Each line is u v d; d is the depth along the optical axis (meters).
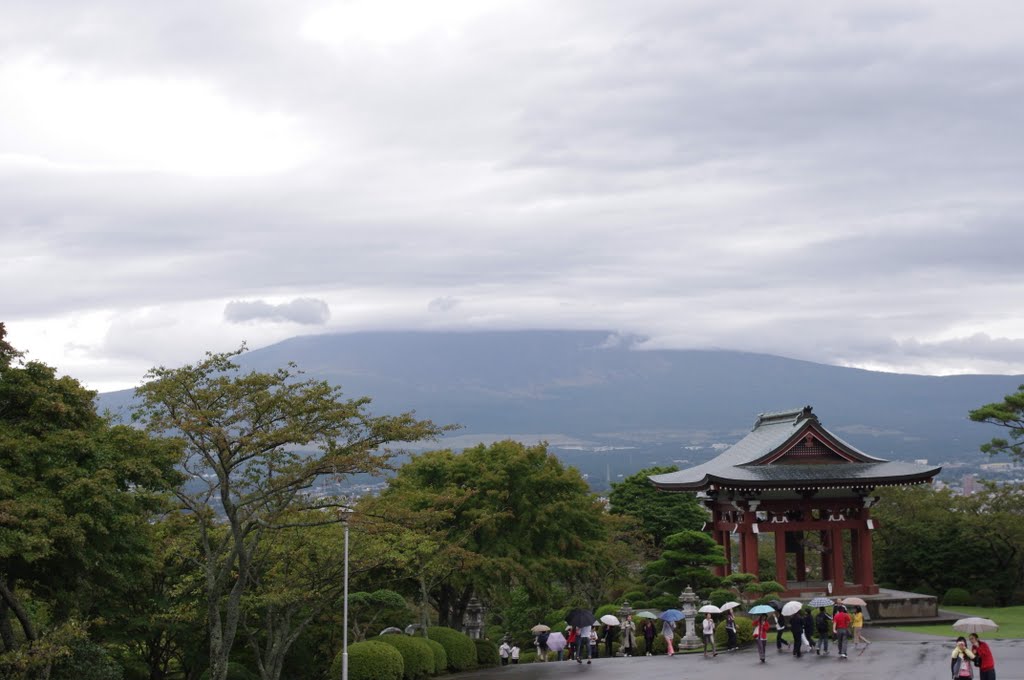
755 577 61.12
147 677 52.41
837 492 65.75
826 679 40.62
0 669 33.78
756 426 75.56
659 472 92.06
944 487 84.00
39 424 38.50
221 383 40.31
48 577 38.41
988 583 77.19
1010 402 76.06
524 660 64.94
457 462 63.44
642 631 60.06
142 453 40.00
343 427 41.41
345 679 41.09
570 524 65.88
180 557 45.09
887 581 81.69
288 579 47.09
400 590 62.59
